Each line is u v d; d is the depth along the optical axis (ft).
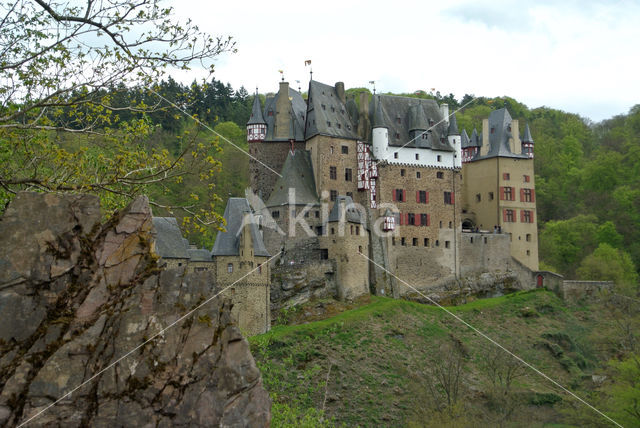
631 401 188.14
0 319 60.64
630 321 280.51
